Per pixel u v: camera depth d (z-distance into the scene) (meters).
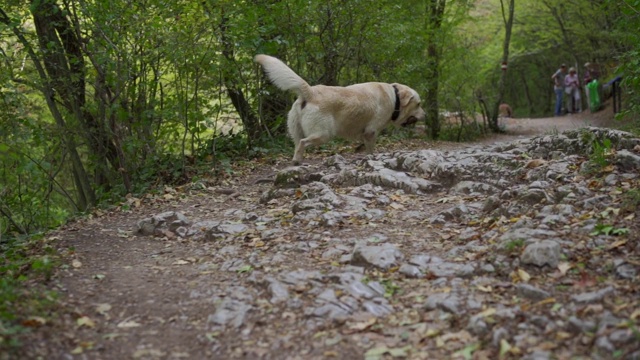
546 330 3.12
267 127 10.48
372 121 7.95
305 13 10.01
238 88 9.79
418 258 4.29
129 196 7.68
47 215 9.44
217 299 3.98
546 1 21.42
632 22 7.77
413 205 5.89
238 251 4.96
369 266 4.30
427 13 14.58
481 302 3.56
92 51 7.96
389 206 5.87
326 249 4.76
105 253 5.24
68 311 3.81
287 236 5.20
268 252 4.86
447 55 15.67
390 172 6.69
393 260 4.31
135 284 4.37
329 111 7.49
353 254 4.42
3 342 3.19
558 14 23.12
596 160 5.79
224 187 7.73
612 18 18.89
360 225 5.32
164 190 7.76
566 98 26.05
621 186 5.14
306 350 3.28
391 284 3.98
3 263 5.14
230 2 8.50
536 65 33.41
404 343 3.25
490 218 5.04
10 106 8.30
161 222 5.82
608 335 2.92
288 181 6.92
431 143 12.21
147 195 7.56
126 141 8.34
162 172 8.55
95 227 6.23
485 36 23.69
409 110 8.29
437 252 4.53
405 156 7.27
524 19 24.11
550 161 6.34
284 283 4.07
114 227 6.22
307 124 7.44
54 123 10.45
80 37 8.16
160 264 4.85
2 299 3.73
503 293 3.67
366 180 6.70
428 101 15.12
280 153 9.66
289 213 5.95
